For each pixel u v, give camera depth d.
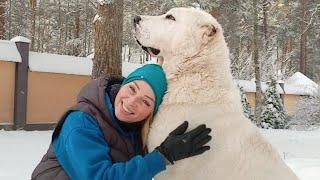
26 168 7.57
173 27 3.26
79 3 33.38
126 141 2.69
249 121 3.18
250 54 32.75
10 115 18.08
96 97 2.67
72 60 20.47
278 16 31.06
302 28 34.22
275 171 3.02
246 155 2.97
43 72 19.08
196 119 2.95
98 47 9.41
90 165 2.40
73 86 20.23
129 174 2.42
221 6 21.64
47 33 42.44
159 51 3.32
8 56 17.66
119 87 2.82
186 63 3.12
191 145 2.57
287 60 41.59
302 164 7.91
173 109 2.98
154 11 20.61
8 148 10.63
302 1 33.28
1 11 27.09
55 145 2.59
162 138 2.94
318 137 17.44
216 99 3.01
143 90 2.71
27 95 18.56
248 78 32.91
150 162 2.48
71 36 41.28
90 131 2.51
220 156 2.93
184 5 19.05
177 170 2.93
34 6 37.75
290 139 16.16
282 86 32.91
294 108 30.67
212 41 3.14
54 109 19.58
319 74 42.19
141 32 3.38
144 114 2.71
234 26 23.48
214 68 3.09
